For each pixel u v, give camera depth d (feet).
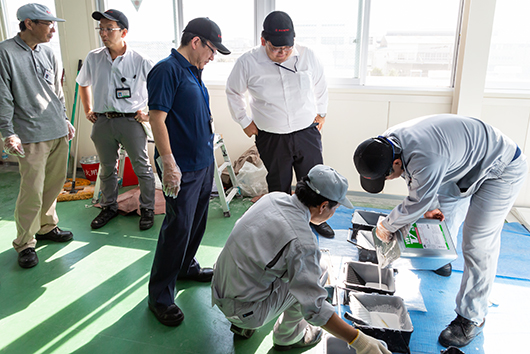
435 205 6.70
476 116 10.52
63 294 7.43
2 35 14.20
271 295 5.37
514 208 11.13
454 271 8.33
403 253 6.38
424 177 5.20
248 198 12.05
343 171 12.32
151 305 6.85
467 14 10.34
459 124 5.50
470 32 9.91
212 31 5.82
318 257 4.69
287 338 5.88
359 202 11.89
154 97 5.69
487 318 6.90
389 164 5.16
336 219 10.69
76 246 9.17
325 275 6.47
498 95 10.59
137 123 9.75
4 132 7.43
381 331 5.91
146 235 9.74
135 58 9.60
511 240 9.53
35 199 8.20
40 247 9.10
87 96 10.19
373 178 5.30
